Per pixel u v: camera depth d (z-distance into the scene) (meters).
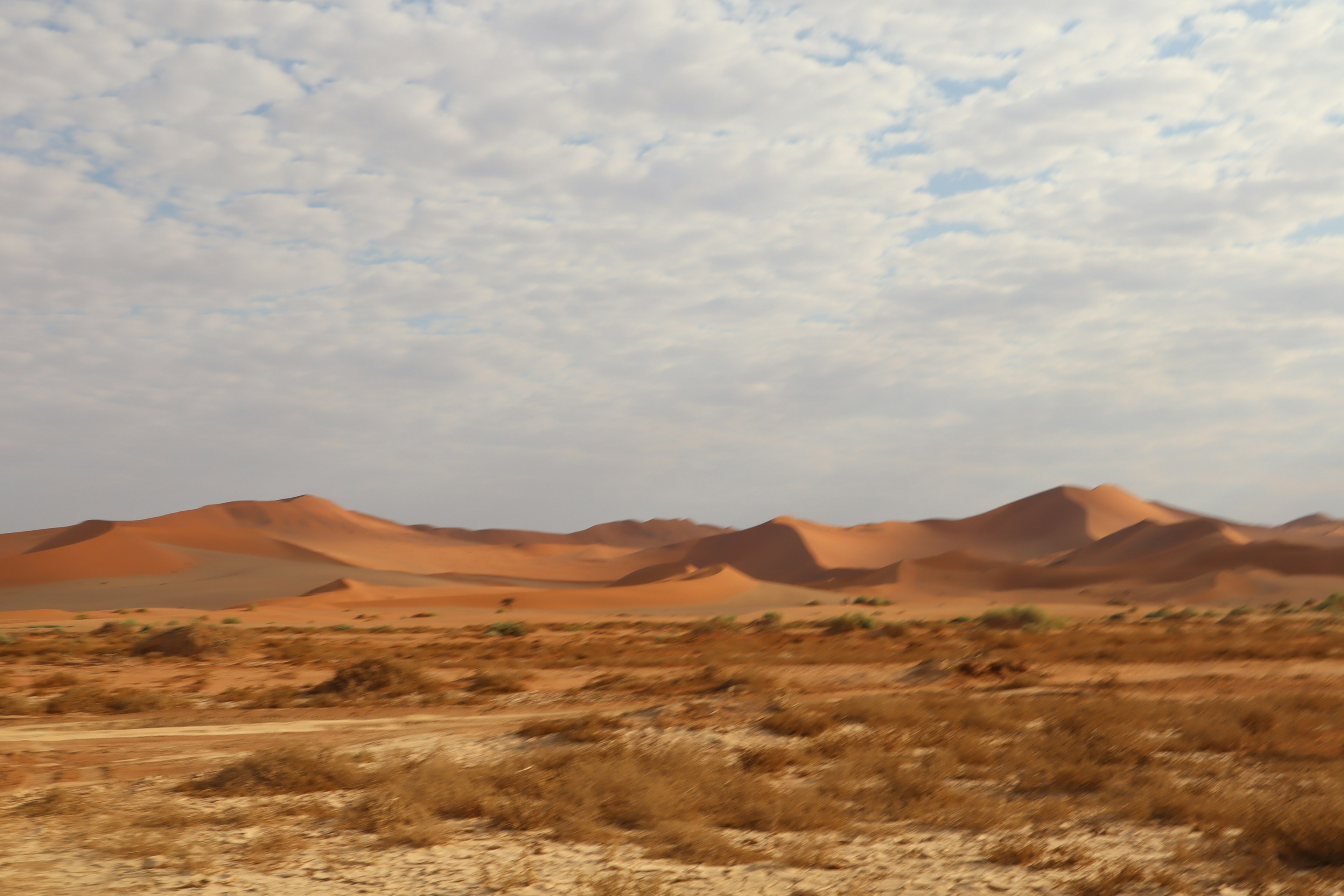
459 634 80.19
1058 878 8.94
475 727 22.12
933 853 9.97
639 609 145.38
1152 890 8.46
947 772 14.34
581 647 52.88
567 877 9.13
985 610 123.44
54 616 112.94
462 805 12.12
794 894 8.45
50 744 19.70
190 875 9.36
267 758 14.55
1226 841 10.14
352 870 9.49
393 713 25.28
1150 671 31.61
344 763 14.77
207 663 43.66
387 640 66.25
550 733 18.52
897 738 17.36
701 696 26.78
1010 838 10.52
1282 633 53.34
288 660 44.25
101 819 11.96
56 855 10.23
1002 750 15.96
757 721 19.39
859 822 11.50
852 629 66.25
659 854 9.86
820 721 18.48
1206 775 13.86
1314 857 9.27
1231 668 31.95
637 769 13.63
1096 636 50.47
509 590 168.75
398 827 11.01
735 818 11.46
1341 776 13.26
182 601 181.88
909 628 61.59
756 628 83.94
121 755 18.28
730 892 8.51
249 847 10.48
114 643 57.88
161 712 25.88
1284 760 15.00
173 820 11.82
